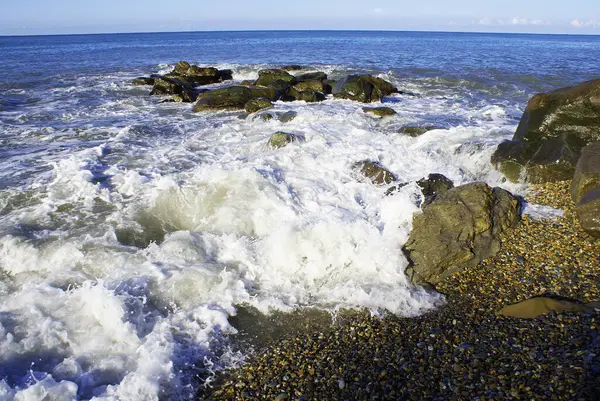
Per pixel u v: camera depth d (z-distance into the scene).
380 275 6.43
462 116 14.61
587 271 6.00
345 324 5.57
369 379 4.56
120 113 16.05
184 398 4.57
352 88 18.05
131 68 31.97
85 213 7.68
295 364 4.93
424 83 22.22
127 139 12.14
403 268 6.41
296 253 6.70
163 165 9.95
